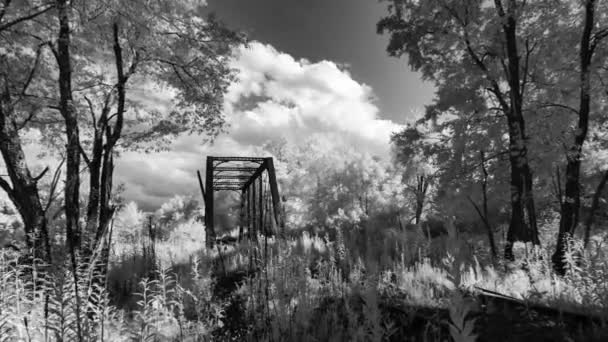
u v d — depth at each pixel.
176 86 10.46
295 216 32.34
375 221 12.54
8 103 6.91
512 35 11.45
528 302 3.62
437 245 7.24
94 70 9.57
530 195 9.91
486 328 2.94
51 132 9.87
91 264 2.90
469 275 3.90
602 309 3.48
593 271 4.21
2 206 8.08
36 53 8.87
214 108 10.56
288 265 3.92
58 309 2.51
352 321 3.02
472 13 12.38
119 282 6.52
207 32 9.62
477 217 13.71
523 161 10.47
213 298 4.34
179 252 10.01
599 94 11.37
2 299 3.06
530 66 12.81
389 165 35.34
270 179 15.44
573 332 3.09
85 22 7.45
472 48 13.38
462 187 13.08
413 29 13.38
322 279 4.88
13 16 7.81
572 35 11.48
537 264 5.98
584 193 13.98
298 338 3.17
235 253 8.55
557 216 12.59
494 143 13.41
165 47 9.14
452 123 13.75
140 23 7.75
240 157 16.39
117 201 6.70
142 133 9.98
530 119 11.59
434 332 2.83
